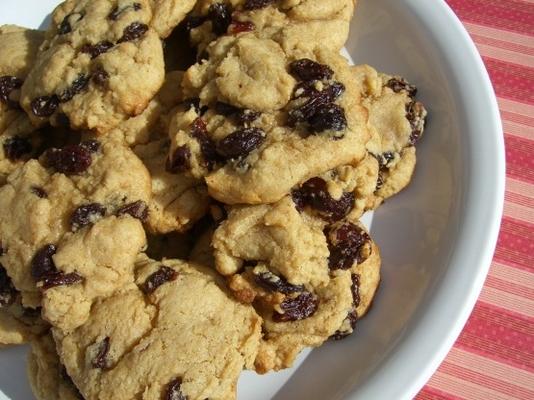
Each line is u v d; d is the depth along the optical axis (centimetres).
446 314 30
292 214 30
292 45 33
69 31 34
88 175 32
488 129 32
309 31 34
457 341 33
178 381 29
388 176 34
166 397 29
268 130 31
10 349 33
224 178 31
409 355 29
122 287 31
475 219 31
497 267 35
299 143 31
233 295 31
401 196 34
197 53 35
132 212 31
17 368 33
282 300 30
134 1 34
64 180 32
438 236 32
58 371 31
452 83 34
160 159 33
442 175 33
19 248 31
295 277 30
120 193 31
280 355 31
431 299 30
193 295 30
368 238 32
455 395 33
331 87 31
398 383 29
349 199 32
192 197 32
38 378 31
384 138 34
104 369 29
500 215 31
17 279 31
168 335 29
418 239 33
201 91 32
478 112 33
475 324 34
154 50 33
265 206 31
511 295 34
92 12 34
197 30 35
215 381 29
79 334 30
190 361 29
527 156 37
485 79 33
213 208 32
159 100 34
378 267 32
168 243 33
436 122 34
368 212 34
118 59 33
